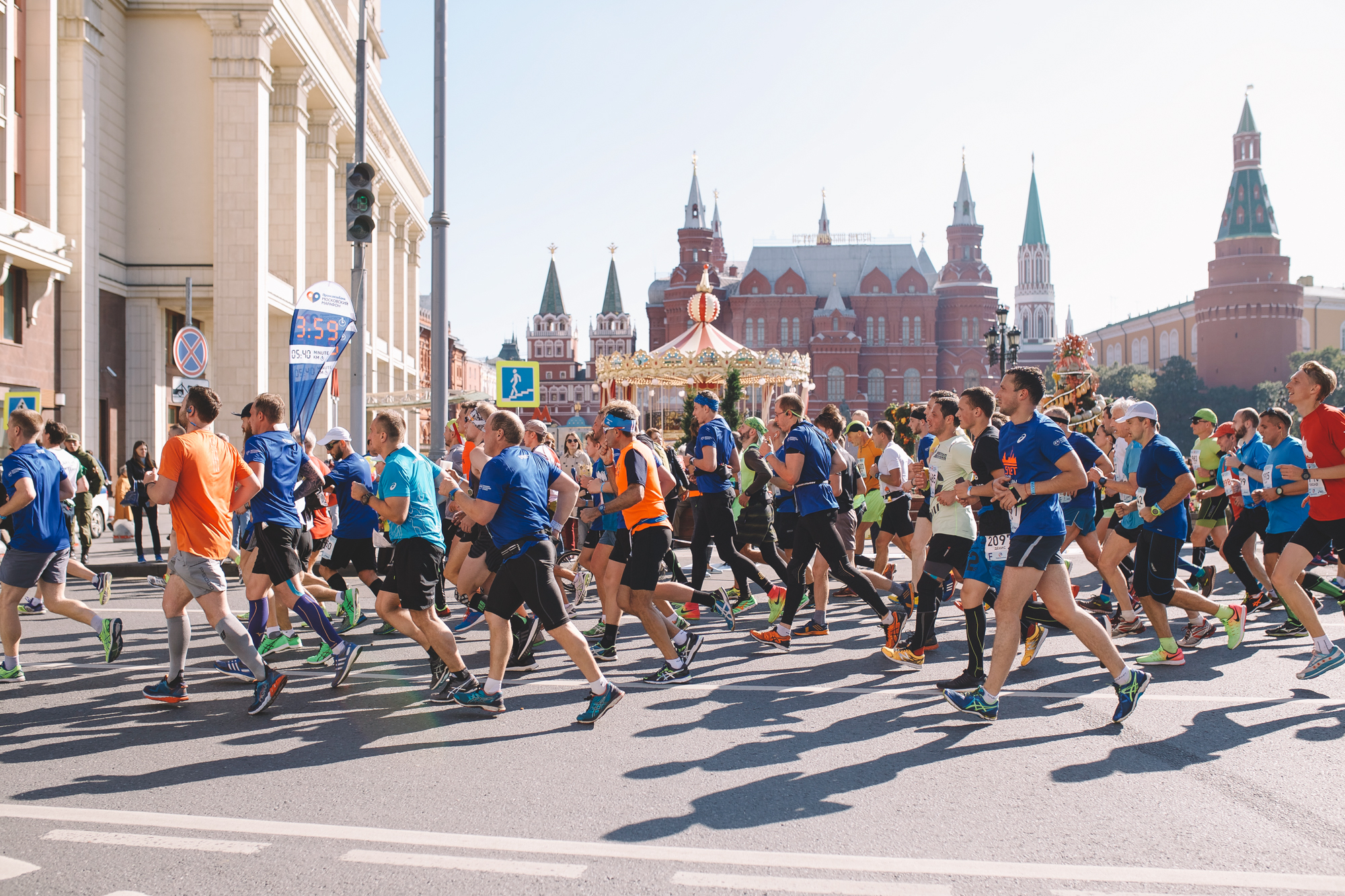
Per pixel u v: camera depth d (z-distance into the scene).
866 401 112.88
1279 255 125.44
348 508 8.76
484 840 3.90
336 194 44.22
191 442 5.91
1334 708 5.97
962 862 3.68
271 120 33.47
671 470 12.34
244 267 29.47
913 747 5.24
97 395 27.39
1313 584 8.23
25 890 3.43
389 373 51.03
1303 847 3.83
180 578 5.99
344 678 6.75
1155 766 4.88
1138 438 7.25
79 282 26.03
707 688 6.66
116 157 29.25
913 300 113.06
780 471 7.73
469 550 8.73
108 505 20.30
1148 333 154.38
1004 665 5.68
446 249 13.41
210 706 6.15
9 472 6.65
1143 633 8.70
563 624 5.70
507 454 5.82
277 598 6.96
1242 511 9.62
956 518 7.33
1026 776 4.74
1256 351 123.69
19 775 4.74
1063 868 3.62
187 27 29.81
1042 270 176.50
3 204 23.17
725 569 13.46
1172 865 3.65
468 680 5.96
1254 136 127.50
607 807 4.29
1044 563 5.56
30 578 6.83
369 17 45.41
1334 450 6.42
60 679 6.90
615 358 26.33
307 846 3.84
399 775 4.77
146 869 3.62
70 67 26.12
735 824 4.08
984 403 6.51
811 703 6.24
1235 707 6.03
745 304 112.75
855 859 3.70
